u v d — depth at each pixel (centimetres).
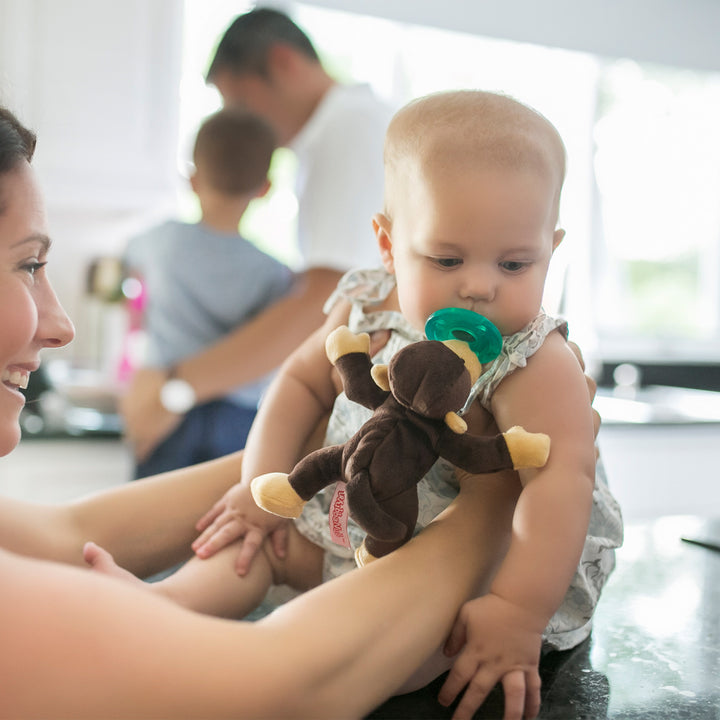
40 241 62
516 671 62
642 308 376
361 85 192
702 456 307
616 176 367
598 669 74
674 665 75
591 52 332
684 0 341
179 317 214
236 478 89
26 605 45
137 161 289
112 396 263
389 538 62
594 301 368
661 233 376
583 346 365
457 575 63
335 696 51
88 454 249
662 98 371
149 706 44
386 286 85
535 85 353
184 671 45
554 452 67
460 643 63
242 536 83
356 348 68
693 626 85
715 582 100
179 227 216
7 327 59
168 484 87
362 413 79
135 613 47
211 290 213
